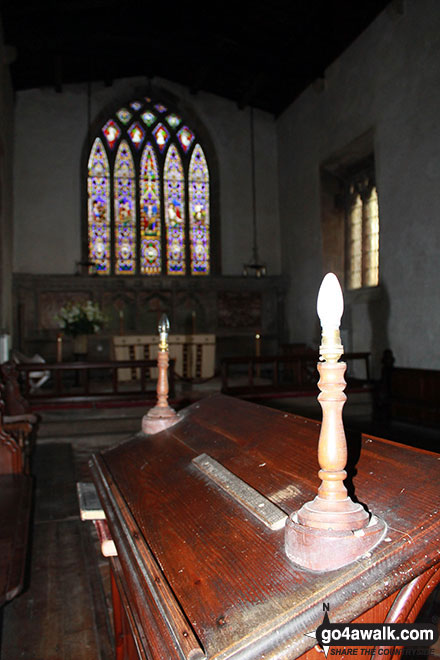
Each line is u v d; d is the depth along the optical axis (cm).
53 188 1307
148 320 1316
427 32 820
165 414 286
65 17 1020
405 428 781
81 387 1076
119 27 1071
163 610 125
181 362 1138
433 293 813
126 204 1379
